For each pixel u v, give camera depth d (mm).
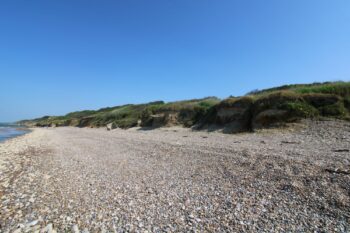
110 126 51219
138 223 5855
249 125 24000
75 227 5836
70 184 9555
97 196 7941
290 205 6121
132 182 9242
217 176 9109
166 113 38156
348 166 8070
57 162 14688
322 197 6227
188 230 5395
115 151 17297
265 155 11062
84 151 18688
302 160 9469
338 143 13227
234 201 6723
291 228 5098
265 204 6340
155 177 9711
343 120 17750
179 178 9336
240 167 9750
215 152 13258
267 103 23344
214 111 30281
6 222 6371
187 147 15898
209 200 6957
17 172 12578
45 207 7281
